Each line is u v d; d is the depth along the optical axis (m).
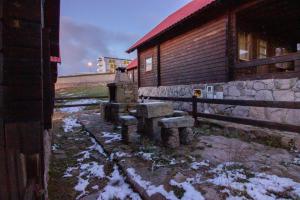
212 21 7.09
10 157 1.29
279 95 5.09
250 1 5.73
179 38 8.93
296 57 4.46
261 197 2.16
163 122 3.77
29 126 1.34
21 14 1.29
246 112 5.96
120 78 7.21
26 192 1.29
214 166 2.99
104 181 2.88
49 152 3.49
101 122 7.15
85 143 4.81
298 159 3.21
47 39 2.52
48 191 2.62
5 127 1.28
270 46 8.20
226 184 2.44
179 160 3.24
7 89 1.27
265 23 7.38
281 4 5.70
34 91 1.35
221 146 3.93
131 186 2.65
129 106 6.62
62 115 9.61
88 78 25.92
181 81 8.90
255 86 5.68
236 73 6.34
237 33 6.39
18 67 1.29
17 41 1.28
